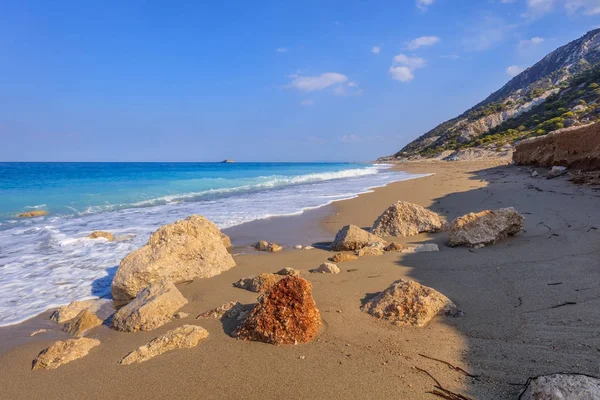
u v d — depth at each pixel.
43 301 5.56
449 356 3.25
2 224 10.91
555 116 57.09
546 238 6.94
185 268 6.14
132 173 38.66
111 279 6.48
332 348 3.52
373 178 29.97
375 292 4.95
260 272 6.47
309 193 18.91
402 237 8.53
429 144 96.81
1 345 4.20
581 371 2.84
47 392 3.21
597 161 15.92
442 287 4.96
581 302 4.10
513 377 2.86
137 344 4.00
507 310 4.11
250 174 38.03
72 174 35.66
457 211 11.18
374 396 2.78
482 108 105.19
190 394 2.98
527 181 16.50
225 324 4.23
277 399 2.84
